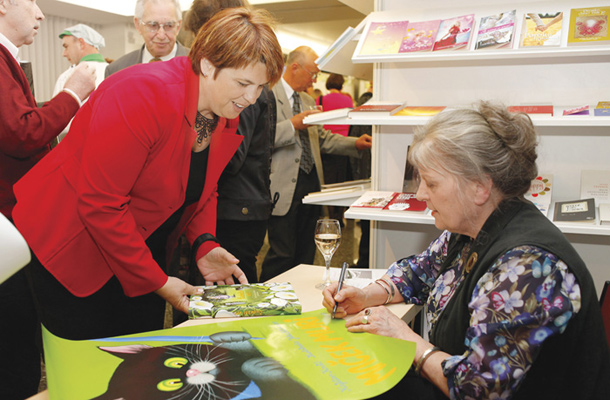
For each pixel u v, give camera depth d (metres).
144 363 0.96
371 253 2.76
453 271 1.30
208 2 1.94
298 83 3.22
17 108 1.71
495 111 1.13
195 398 0.83
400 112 2.27
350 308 1.36
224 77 1.32
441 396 1.24
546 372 1.07
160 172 1.39
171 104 1.31
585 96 2.32
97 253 1.44
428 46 2.18
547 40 2.04
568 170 2.36
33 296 1.59
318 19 7.32
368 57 2.21
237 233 2.26
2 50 1.74
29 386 1.79
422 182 1.21
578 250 2.43
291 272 1.72
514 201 1.15
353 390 0.89
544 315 0.97
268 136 2.22
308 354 1.03
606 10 2.11
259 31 1.30
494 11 2.29
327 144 3.64
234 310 1.27
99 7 6.78
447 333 1.18
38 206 1.39
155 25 2.56
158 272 1.36
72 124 1.42
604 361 1.07
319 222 1.53
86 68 1.94
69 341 1.04
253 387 0.88
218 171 1.63
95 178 1.27
